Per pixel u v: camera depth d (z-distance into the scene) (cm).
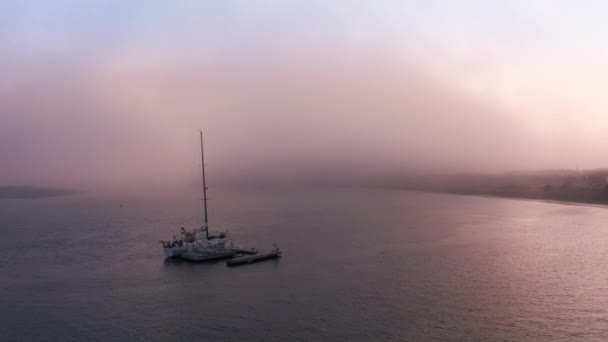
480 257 9588
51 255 10825
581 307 6469
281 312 6519
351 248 10888
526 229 13525
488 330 5750
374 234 13088
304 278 8194
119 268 9294
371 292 7288
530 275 8094
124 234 14125
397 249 10650
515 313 6278
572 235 12281
